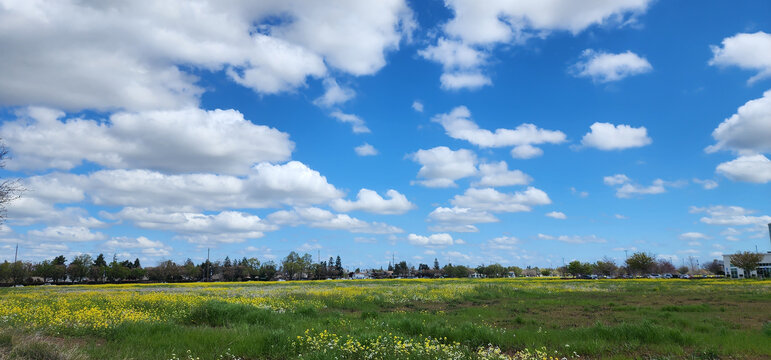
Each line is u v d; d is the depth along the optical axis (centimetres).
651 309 2231
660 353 1076
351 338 1087
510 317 1933
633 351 1105
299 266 12494
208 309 1728
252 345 1099
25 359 849
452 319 1845
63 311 1728
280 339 1135
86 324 1401
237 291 4191
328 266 15612
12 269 8506
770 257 8631
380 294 3328
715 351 1072
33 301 2525
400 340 1044
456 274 14000
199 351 1055
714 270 11912
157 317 1695
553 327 1577
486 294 3462
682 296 3306
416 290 3959
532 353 1034
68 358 884
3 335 985
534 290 4003
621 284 5641
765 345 1146
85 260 9975
